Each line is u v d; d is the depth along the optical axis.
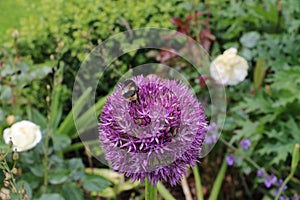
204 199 0.82
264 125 0.79
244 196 0.83
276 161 0.72
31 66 0.80
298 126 0.78
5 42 0.91
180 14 0.98
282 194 0.76
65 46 0.86
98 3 0.92
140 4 0.95
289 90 0.79
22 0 1.05
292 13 0.93
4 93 0.77
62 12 0.93
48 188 0.69
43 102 0.87
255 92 0.84
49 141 0.72
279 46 0.85
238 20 0.91
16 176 0.68
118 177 0.78
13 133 0.62
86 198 0.81
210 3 0.95
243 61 0.73
